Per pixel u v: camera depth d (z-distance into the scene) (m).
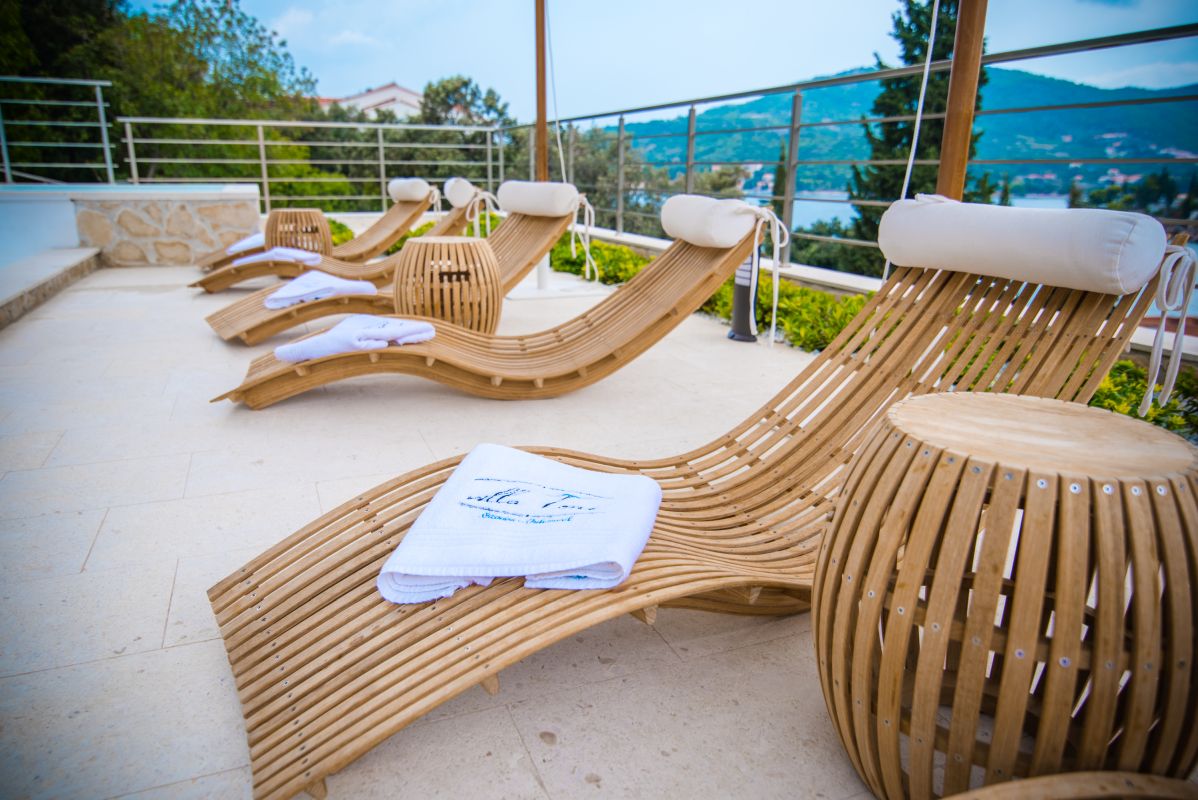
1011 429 1.24
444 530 1.74
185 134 17.58
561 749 1.57
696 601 1.81
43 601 2.06
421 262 4.38
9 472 2.89
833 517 1.38
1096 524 1.05
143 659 1.83
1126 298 1.90
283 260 6.35
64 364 4.34
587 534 1.70
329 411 3.67
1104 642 1.04
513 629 1.52
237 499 2.70
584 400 3.92
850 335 2.53
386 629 1.65
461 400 3.89
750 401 3.91
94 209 7.89
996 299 2.20
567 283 7.55
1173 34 3.45
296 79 20.98
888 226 2.44
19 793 1.44
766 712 1.69
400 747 1.58
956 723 1.16
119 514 2.57
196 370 4.28
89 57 17.20
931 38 2.85
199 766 1.51
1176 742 1.08
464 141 19.42
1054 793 1.00
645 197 9.12
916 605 1.20
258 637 1.78
